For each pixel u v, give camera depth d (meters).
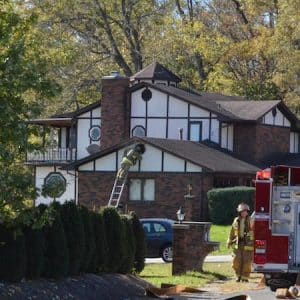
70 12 132.50
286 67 114.62
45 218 30.44
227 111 106.38
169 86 112.81
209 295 38.75
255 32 133.25
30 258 33.12
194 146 99.00
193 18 139.50
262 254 37.62
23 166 29.61
